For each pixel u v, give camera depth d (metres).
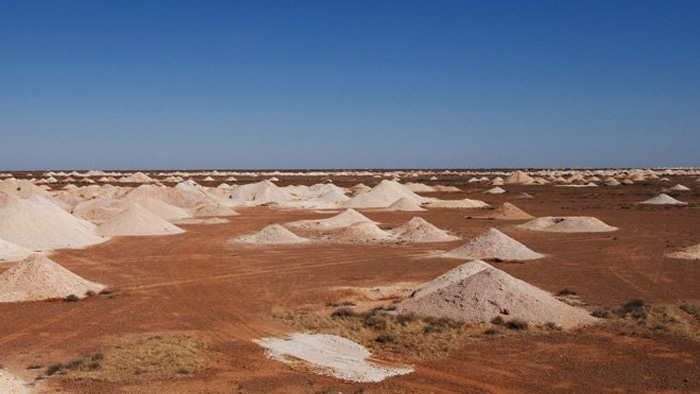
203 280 26.33
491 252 31.41
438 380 13.73
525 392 13.04
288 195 78.56
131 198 63.78
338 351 15.83
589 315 19.23
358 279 26.33
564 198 82.00
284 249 35.94
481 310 18.55
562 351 15.72
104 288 24.52
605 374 14.10
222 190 85.81
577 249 34.69
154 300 22.31
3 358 15.35
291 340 16.88
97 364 14.55
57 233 37.97
